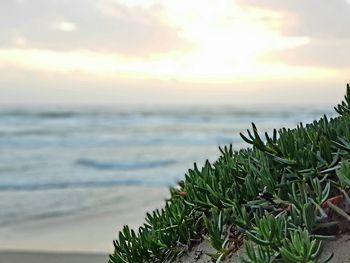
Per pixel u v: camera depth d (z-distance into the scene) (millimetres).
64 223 18953
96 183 27219
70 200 23062
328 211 1878
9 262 13906
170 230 2332
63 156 35844
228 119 56219
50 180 28125
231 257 2021
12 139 41625
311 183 1966
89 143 41344
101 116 53438
